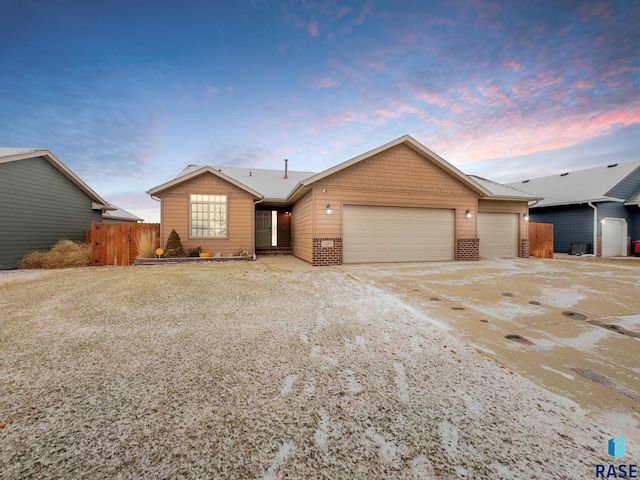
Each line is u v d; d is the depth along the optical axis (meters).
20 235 9.65
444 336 3.36
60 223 11.45
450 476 1.45
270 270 7.79
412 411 1.98
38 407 1.97
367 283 6.35
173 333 3.40
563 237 16.41
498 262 10.70
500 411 1.98
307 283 6.20
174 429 1.77
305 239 10.84
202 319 3.90
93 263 9.90
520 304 4.76
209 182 10.70
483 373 2.51
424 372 2.53
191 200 10.58
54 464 1.49
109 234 10.08
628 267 9.32
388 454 1.59
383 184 10.30
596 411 1.99
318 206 9.66
